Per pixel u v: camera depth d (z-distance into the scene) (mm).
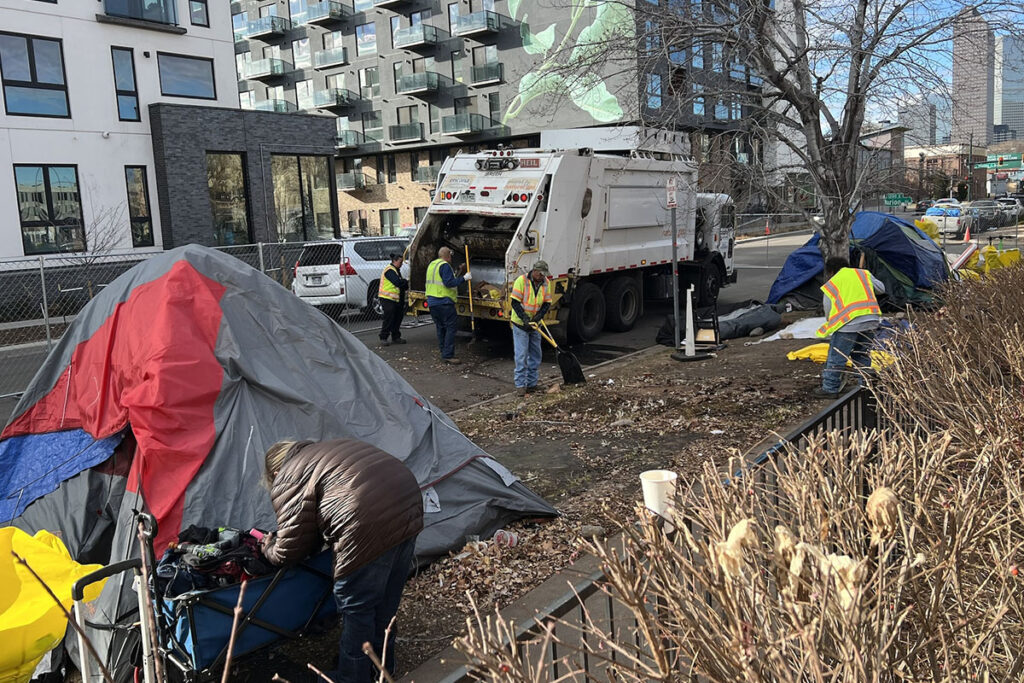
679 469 6387
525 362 9789
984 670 1790
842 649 1548
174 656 3502
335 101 50219
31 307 17328
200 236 23422
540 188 11602
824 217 12695
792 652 1733
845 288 8047
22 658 3879
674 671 1912
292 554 3438
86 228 21203
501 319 12312
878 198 15422
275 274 16016
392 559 3486
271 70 52969
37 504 5102
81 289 16078
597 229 12875
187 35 23547
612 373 10750
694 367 10656
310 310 5344
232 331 4867
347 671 3447
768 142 12781
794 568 1610
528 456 7246
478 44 44562
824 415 4312
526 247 11656
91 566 4434
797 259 14844
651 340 13375
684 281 15867
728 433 7410
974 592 2062
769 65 11641
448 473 5246
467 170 12672
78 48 21047
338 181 52500
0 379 12367
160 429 4426
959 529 2010
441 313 11812
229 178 24281
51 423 5410
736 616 1625
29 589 4145
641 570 1890
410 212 51500
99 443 4930
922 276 13109
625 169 13055
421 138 48125
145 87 22578
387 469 3537
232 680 3844
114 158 21922
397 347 13461
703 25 10961
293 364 5062
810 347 10508
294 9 52188
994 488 2742
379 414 5219
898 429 3289
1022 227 32750
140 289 5047
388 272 13453
